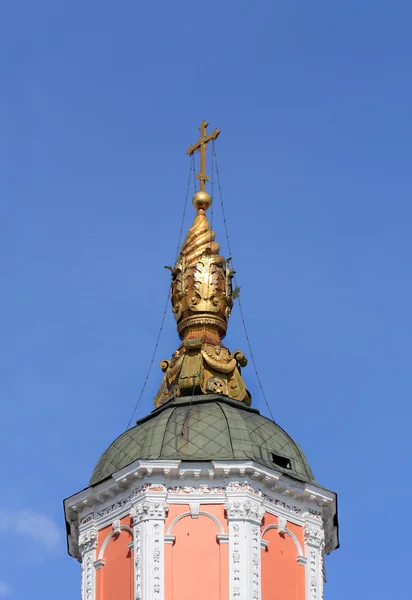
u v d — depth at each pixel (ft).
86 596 243.60
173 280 271.08
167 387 261.65
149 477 241.96
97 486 246.68
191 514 240.32
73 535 253.24
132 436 252.42
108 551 244.63
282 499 245.65
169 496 241.35
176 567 237.86
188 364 260.83
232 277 271.90
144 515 240.32
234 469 241.35
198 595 236.43
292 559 243.60
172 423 249.96
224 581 236.84
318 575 244.83
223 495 240.94
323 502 248.52
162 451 245.65
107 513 246.27
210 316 267.59
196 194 275.80
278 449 250.37
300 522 246.47
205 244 271.90
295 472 249.34
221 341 268.00
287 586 241.35
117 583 241.76
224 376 261.24
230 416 250.57
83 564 246.06
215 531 239.71
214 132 278.87
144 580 236.84
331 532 254.68
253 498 241.35
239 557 237.45
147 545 238.89
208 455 244.42
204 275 269.44
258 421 254.06
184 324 268.00
